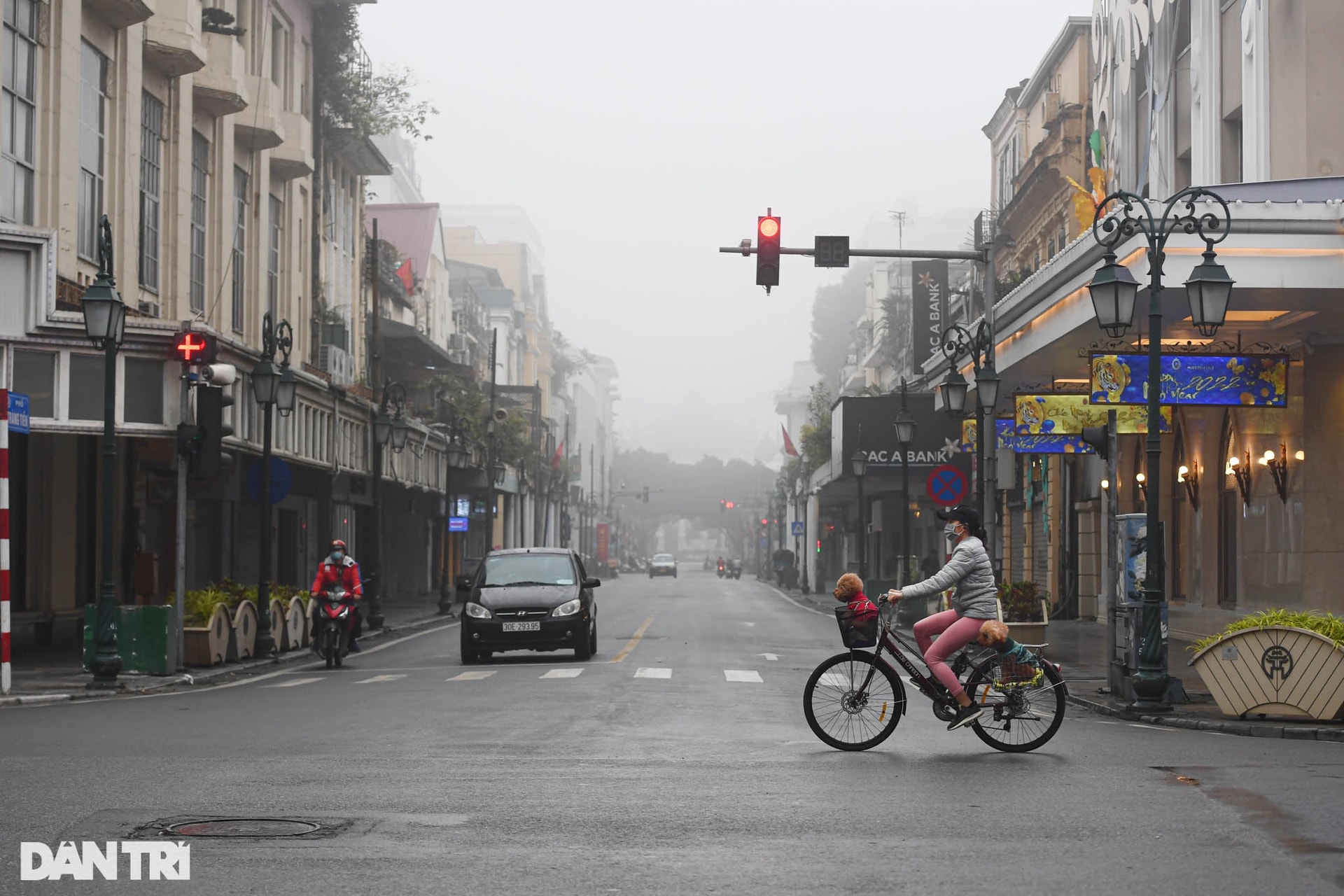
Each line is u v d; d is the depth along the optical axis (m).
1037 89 47.41
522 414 86.69
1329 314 24.30
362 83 44.84
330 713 15.88
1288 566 26.45
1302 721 14.70
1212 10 27.55
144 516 30.06
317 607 25.05
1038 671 12.34
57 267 24.66
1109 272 17.03
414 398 60.22
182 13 29.58
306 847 7.84
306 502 42.56
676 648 28.83
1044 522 45.12
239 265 36.44
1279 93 24.98
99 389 23.36
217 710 16.55
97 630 19.61
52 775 10.62
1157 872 7.22
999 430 29.61
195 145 32.94
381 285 55.03
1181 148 29.88
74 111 25.75
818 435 68.44
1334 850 7.75
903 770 11.02
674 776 10.62
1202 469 31.06
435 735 13.56
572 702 17.02
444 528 46.72
